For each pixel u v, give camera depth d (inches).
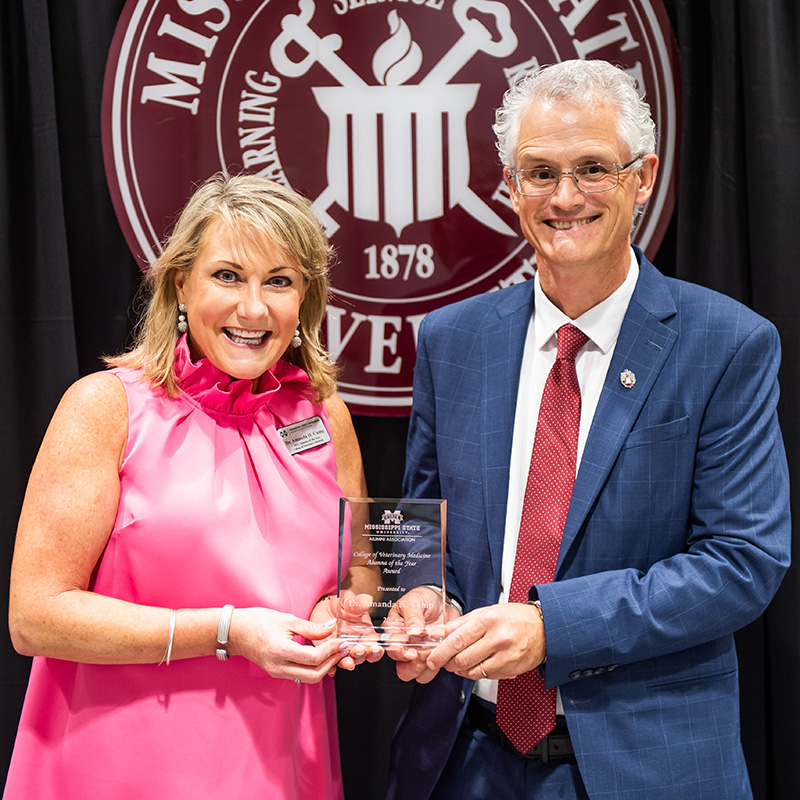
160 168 90.2
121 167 90.0
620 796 57.4
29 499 57.5
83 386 59.6
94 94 91.0
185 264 60.4
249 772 58.4
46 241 90.1
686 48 86.8
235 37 89.1
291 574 60.6
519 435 65.1
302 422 66.2
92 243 92.0
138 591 58.3
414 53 88.4
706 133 87.2
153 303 62.4
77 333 92.7
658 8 86.4
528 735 60.7
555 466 61.8
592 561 59.8
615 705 58.8
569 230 59.7
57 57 91.0
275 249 59.9
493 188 89.0
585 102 58.4
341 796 69.6
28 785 59.2
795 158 84.7
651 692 59.3
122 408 59.4
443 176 89.3
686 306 62.4
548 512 61.3
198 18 89.0
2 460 90.4
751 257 85.7
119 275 92.1
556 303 64.6
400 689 92.8
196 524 57.8
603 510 59.7
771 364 60.6
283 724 60.4
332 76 89.0
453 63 88.3
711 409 59.8
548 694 60.5
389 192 89.7
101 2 90.4
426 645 59.0
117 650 55.7
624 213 60.1
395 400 91.7
